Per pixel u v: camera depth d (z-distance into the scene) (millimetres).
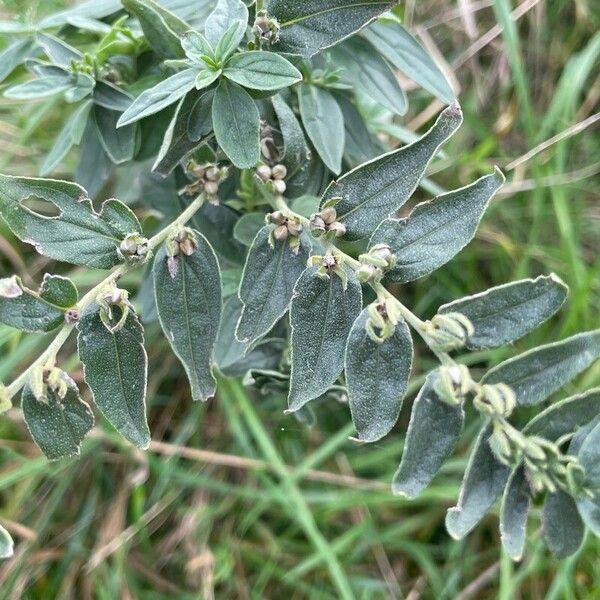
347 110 309
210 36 242
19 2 383
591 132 486
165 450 415
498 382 237
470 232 229
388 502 411
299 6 242
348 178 233
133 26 313
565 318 434
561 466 231
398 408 227
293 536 427
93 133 326
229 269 311
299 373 227
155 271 241
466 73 499
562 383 239
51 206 426
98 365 227
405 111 297
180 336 243
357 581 409
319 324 228
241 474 437
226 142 239
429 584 412
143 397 230
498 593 400
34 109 443
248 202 301
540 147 418
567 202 466
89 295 227
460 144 484
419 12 491
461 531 229
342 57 294
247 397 427
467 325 220
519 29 500
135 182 370
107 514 426
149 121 296
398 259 231
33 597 406
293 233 239
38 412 224
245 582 417
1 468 423
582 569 398
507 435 228
